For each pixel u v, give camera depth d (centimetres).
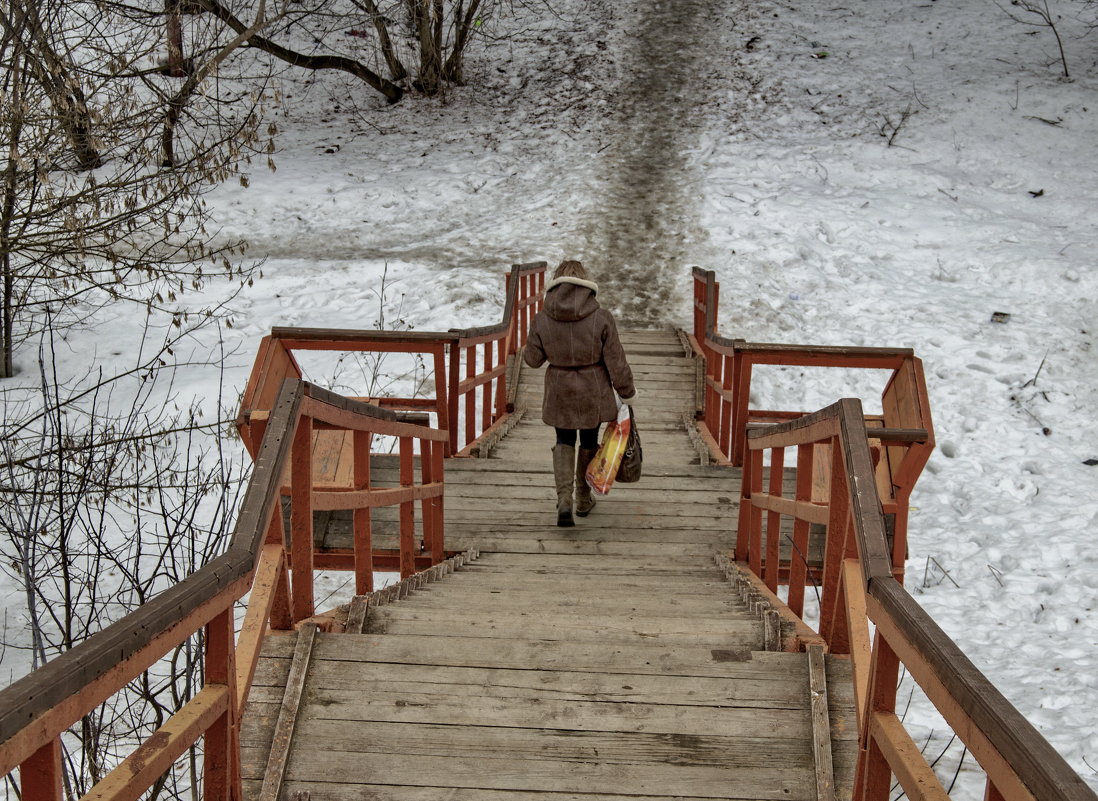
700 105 2019
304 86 2205
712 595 481
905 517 545
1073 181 1614
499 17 2453
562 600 453
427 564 599
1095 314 1209
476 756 300
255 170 1825
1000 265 1329
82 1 909
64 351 1148
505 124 2025
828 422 353
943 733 504
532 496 727
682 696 321
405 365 1103
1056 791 126
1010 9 2288
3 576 736
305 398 335
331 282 1352
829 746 299
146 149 784
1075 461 944
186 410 995
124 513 795
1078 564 752
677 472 769
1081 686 564
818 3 2427
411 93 2178
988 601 702
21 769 154
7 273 787
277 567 324
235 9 1773
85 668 162
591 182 1739
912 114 1873
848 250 1429
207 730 237
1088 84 1902
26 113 733
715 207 1597
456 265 1427
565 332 628
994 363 1112
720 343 822
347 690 323
